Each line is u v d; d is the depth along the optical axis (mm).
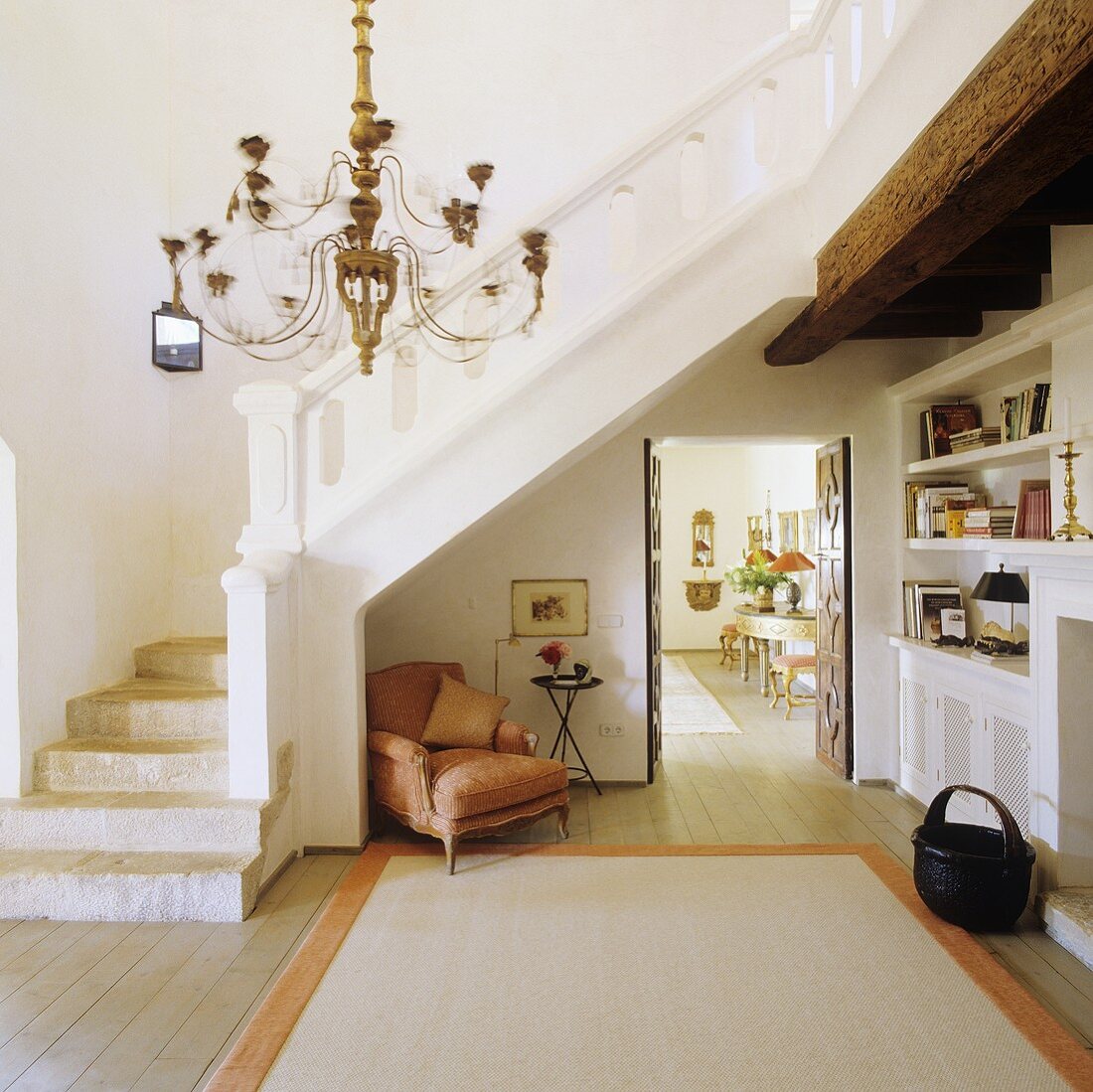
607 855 4055
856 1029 2541
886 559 5254
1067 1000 2727
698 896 3549
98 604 4406
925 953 3020
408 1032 2543
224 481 5184
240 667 3658
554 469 4297
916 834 3402
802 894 3561
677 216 3793
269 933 3229
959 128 2199
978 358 3895
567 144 5469
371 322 2475
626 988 2797
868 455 5238
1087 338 3104
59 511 4074
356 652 4117
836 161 3336
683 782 5387
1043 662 3344
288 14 5379
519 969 2928
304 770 4086
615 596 5371
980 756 4051
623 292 3775
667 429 5328
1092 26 1572
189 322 5090
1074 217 2828
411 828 4109
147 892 3320
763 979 2848
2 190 3707
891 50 2609
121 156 4684
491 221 5441
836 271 3400
